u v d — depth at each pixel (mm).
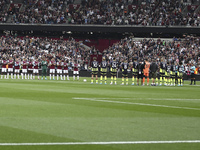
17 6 83875
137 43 78500
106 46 82750
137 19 78125
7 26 81688
